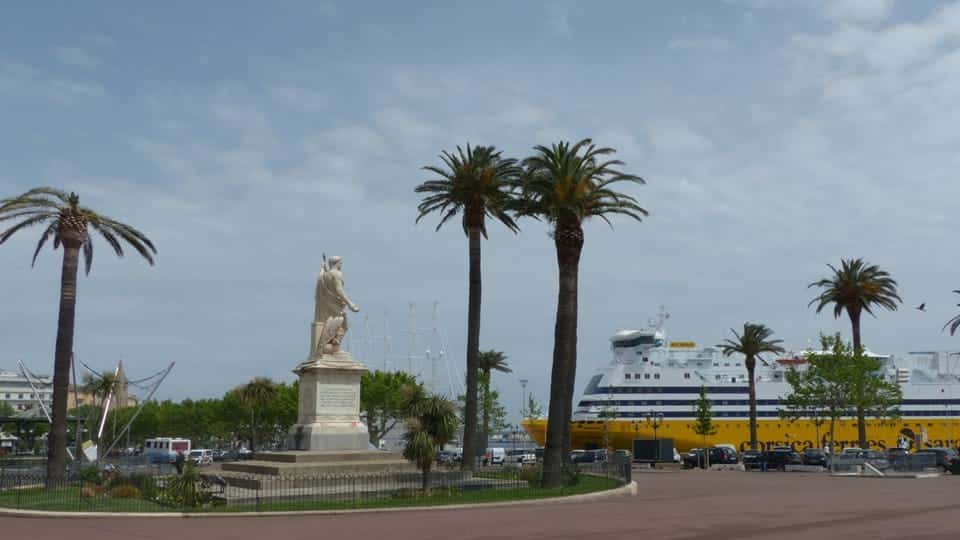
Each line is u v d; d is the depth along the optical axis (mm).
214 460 104125
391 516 27906
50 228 48781
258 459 42812
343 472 39531
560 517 26812
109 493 35219
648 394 113375
